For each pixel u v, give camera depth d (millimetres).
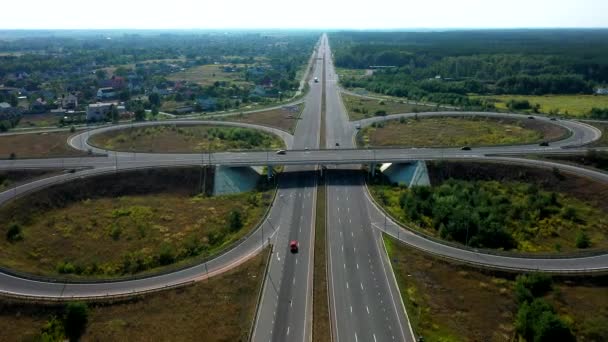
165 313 79312
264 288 86188
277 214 118438
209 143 179125
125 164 143375
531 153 152500
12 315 78375
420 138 187500
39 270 92625
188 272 91562
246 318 77750
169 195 131125
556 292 83188
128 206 122938
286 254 98500
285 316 78312
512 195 128875
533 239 106625
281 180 143500
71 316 76188
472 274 90188
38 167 141000
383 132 199250
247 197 130375
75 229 110062
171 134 193500
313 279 89062
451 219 109500
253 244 102812
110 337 73688
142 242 105562
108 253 100938
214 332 74312
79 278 88375
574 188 128500
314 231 108750
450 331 74688
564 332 70562
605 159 144750
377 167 153750
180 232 110312
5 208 110812
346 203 125438
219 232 109938
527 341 72938
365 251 99625
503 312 79562
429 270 91812
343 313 79000
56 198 122000
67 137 183250
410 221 114938
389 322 76750
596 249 95812
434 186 137375
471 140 181875
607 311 78312
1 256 94562
